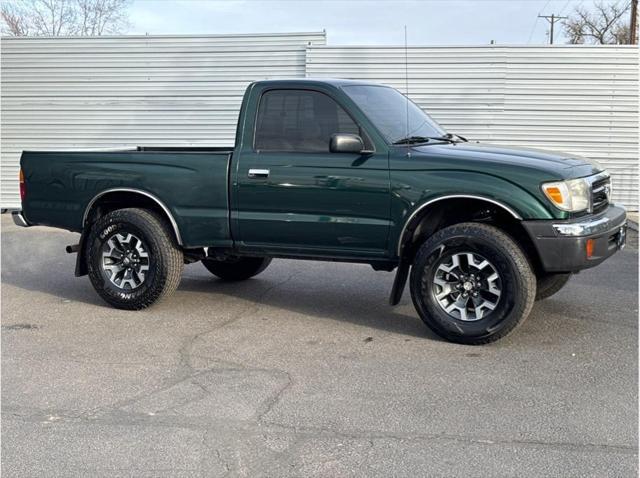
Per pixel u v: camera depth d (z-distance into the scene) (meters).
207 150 7.48
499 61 14.08
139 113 15.13
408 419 4.14
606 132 14.06
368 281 8.04
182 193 6.34
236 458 3.69
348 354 5.36
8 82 15.36
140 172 6.50
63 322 6.38
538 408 4.28
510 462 3.61
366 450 3.76
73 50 15.12
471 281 5.46
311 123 5.99
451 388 4.62
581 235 5.18
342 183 5.77
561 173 5.27
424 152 5.64
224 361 5.24
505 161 5.39
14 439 3.96
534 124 14.20
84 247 6.93
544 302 6.80
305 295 7.36
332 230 5.88
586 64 13.89
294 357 5.31
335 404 4.38
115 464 3.65
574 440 3.85
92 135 15.34
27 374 5.01
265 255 6.31
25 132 15.49
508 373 4.88
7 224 13.53
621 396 4.45
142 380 4.86
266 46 14.65
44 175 6.96
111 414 4.28
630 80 13.82
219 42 14.74
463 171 5.42
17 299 7.30
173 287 6.62
